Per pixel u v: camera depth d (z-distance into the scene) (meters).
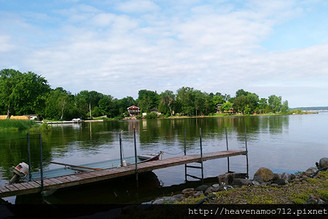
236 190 11.09
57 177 12.56
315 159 19.80
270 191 10.76
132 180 14.61
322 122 67.50
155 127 60.22
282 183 11.92
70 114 107.56
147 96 155.75
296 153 22.52
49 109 98.19
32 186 11.10
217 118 106.62
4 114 78.12
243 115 134.75
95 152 26.06
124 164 15.28
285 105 152.62
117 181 13.95
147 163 15.59
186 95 129.25
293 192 10.38
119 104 153.75
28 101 73.44
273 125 58.16
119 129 57.00
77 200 11.84
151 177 15.75
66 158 22.86
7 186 11.13
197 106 127.38
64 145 31.52
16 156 23.91
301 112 156.88
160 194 12.58
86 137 40.78
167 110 131.75
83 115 126.25
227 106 149.38
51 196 11.95
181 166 18.84
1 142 34.53
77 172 14.57
